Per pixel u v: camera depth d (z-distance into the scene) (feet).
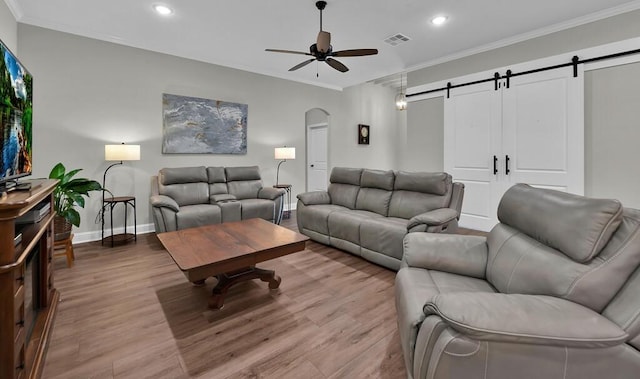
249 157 17.53
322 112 23.53
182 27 11.89
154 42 13.47
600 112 11.21
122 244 12.05
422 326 3.75
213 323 6.41
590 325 3.09
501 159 13.70
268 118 18.21
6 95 5.18
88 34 12.26
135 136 13.65
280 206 15.33
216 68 15.97
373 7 10.44
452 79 15.31
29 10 10.51
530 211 4.84
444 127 15.67
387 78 22.98
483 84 14.17
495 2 10.19
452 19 11.34
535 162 12.73
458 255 5.76
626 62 10.60
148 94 13.93
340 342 5.77
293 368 5.06
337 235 11.19
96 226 12.86
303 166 20.06
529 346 3.11
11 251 3.68
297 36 12.80
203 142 15.64
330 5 10.27
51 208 6.75
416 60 15.94
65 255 10.34
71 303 7.20
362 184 12.46
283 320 6.54
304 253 11.12
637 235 3.48
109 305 7.14
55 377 4.83
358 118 23.38
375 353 5.45
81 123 12.34
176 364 5.14
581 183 11.62
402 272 5.71
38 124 11.46
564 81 11.89
